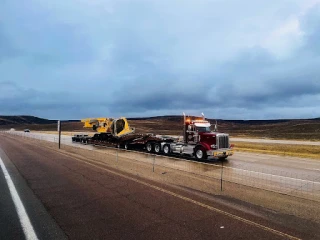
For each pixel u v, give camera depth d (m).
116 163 16.33
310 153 23.47
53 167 14.08
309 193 9.59
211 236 5.48
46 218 6.49
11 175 11.85
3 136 51.75
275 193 9.33
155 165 15.70
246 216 6.72
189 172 13.41
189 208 7.27
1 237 5.41
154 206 7.41
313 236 5.61
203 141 19.14
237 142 36.59
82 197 8.30
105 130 30.23
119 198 8.17
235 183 10.83
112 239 5.33
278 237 5.49
